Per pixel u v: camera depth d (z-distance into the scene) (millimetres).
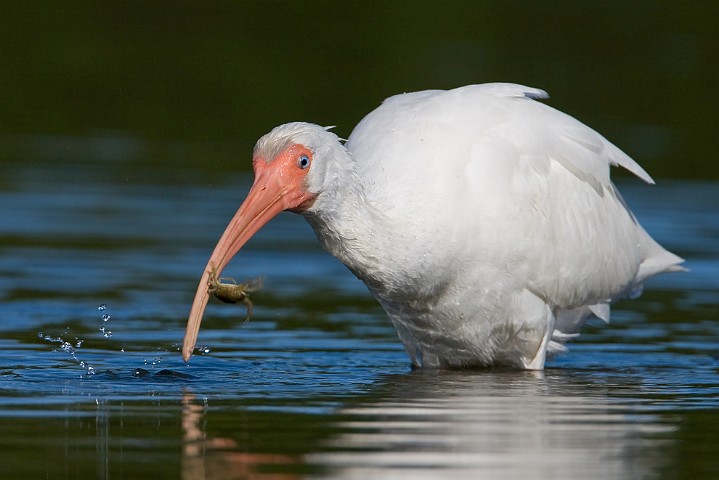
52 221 21875
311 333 15227
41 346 13805
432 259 12625
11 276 17984
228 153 27312
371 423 10219
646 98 30281
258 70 31359
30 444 9414
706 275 19312
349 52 32656
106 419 10273
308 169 11922
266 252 20469
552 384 12516
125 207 23109
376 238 12242
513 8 36812
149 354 13516
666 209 23297
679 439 9859
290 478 8602
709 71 32156
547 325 13805
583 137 14258
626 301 17734
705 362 13969
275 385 12016
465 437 9773
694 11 36594
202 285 11984
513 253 13281
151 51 32375
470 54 32719
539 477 8734
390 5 36406
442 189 12758
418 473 8789
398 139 13102
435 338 13539
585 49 33469
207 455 9141
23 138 27734
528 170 13461
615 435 9961
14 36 32750
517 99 13898
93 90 30266
